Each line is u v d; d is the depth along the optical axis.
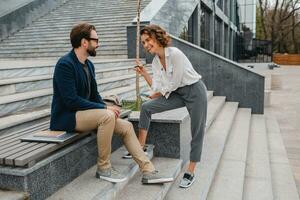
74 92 2.97
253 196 4.10
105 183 2.99
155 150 4.18
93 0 14.45
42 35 11.59
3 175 2.48
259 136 6.75
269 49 35.91
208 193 3.93
